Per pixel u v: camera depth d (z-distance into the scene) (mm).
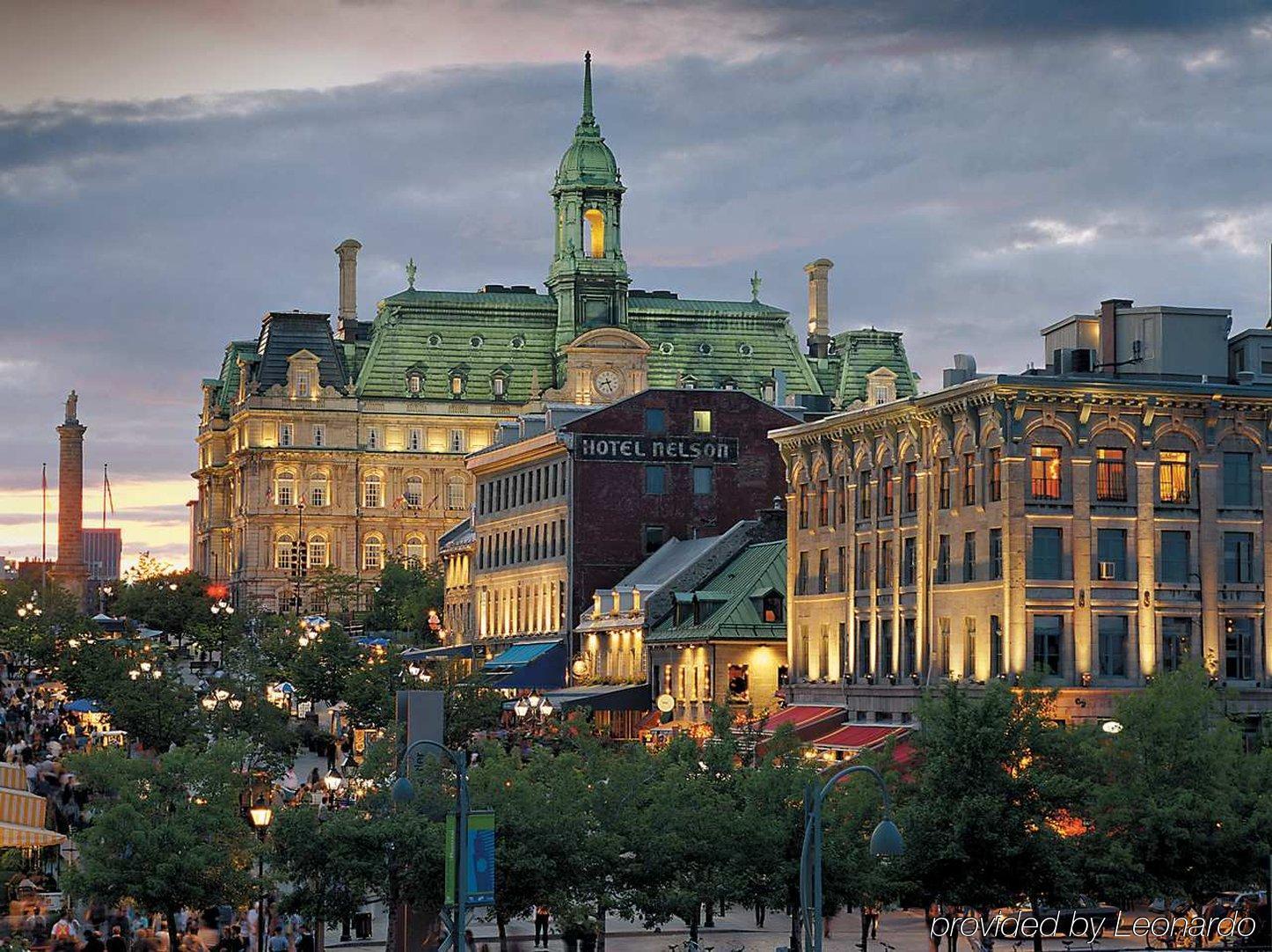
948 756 73125
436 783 71812
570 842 70188
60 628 199625
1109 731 81250
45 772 93125
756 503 157750
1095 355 109938
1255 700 101438
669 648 133875
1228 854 74750
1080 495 100500
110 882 69438
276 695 142375
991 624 101062
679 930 87500
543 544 162250
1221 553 102625
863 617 115750
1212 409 102312
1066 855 72625
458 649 177625
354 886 68625
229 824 72375
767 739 97750
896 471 112312
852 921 92125
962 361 111375
